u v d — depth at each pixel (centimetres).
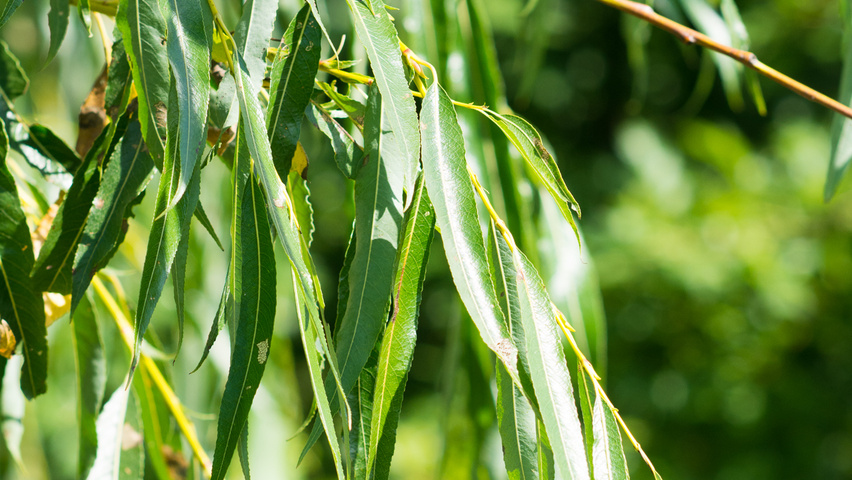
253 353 89
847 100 115
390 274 89
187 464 115
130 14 89
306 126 146
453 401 130
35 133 102
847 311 332
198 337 162
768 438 336
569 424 89
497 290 91
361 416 92
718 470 337
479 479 128
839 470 332
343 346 89
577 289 127
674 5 149
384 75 88
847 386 338
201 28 87
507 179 124
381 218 90
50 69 193
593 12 530
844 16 118
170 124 87
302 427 88
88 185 95
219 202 170
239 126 89
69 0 104
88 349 110
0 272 96
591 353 126
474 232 89
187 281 163
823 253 336
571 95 536
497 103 126
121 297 115
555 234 127
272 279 89
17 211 96
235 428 88
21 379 97
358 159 94
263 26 90
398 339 90
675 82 520
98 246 93
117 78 95
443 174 89
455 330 129
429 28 126
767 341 337
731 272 335
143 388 114
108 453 108
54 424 256
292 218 88
